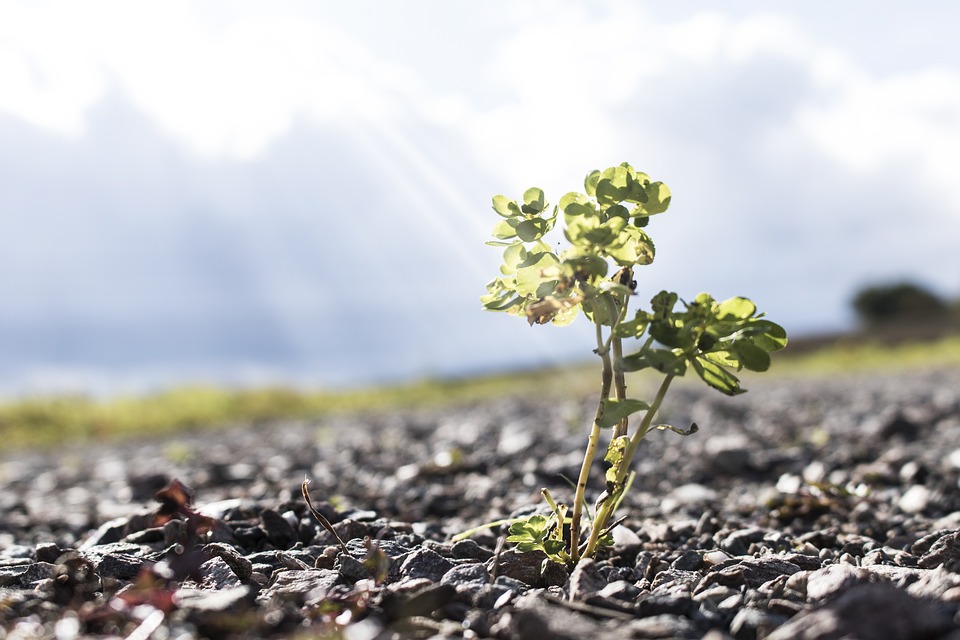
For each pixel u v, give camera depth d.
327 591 0.43
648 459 0.95
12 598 0.43
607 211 0.44
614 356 0.44
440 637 0.39
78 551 0.52
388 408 2.68
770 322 0.42
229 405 2.82
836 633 0.36
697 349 0.43
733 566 0.47
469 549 0.52
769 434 1.18
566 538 0.49
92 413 2.55
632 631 0.38
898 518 0.62
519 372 3.76
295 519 0.58
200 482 0.92
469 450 1.11
